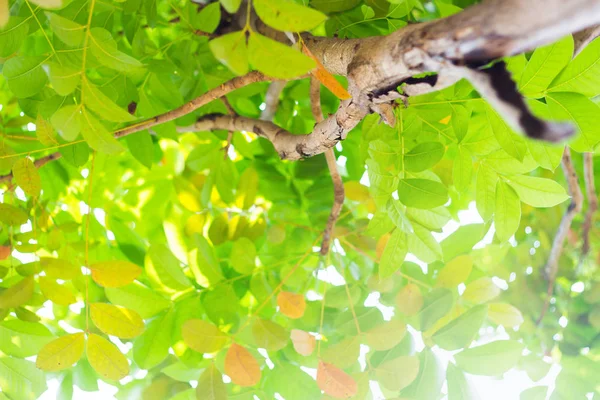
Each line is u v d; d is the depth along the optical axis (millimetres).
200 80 1450
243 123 1414
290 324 1476
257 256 1534
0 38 1192
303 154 1276
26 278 1287
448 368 1352
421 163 1243
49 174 1537
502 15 795
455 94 1251
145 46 1378
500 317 1374
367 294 1458
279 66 976
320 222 1542
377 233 1296
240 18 1365
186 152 1716
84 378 1426
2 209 1288
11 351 1318
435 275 1475
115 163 1628
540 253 1732
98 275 1236
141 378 1480
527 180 1236
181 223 1604
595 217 1829
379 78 1034
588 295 1702
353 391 1295
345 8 1288
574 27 748
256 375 1288
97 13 1277
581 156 1742
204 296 1420
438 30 952
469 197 1565
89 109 1113
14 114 1516
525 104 849
